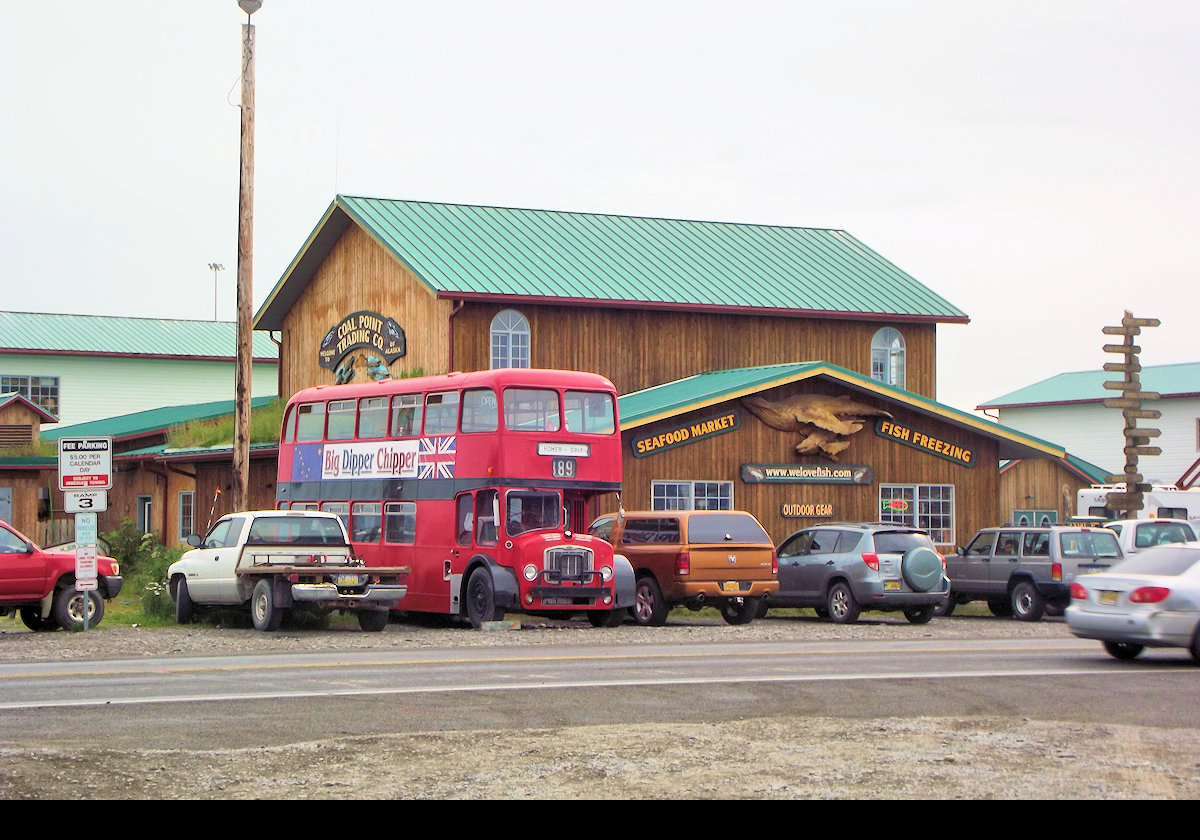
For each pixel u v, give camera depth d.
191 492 44.00
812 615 32.84
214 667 18.48
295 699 15.07
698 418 35.47
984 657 20.23
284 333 45.97
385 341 39.97
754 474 35.97
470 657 20.00
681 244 43.78
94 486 24.47
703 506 35.50
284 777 10.88
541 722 13.64
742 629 26.56
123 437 48.09
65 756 11.57
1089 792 10.45
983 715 14.23
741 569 27.53
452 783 10.70
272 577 24.84
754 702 15.03
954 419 38.50
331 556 26.08
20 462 43.84
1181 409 63.94
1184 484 57.16
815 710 14.50
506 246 40.16
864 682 16.73
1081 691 16.08
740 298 40.50
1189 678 17.44
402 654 20.55
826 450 36.81
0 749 11.88
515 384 26.83
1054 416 68.81
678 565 27.12
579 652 20.92
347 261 42.31
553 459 26.98
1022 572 30.91
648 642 23.05
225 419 44.56
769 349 41.25
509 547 26.12
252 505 39.72
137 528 45.50
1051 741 12.54
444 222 40.97
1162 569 19.77
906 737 12.73
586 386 27.67
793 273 43.41
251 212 30.55
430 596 27.73
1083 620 19.94
